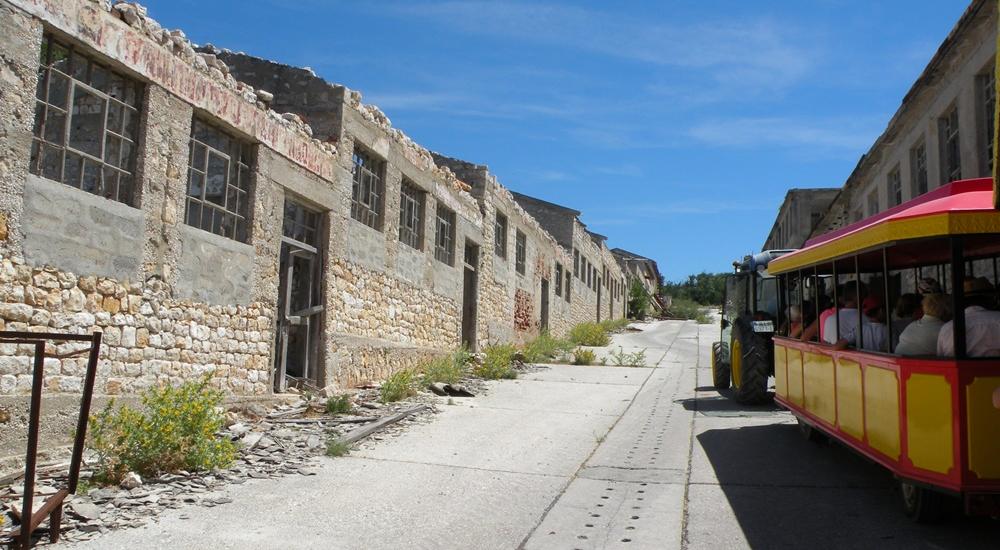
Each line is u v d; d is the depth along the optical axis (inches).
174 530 189.0
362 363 476.1
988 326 179.3
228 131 356.2
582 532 197.5
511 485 246.5
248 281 363.9
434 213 605.9
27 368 243.9
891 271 270.2
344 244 454.9
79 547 174.7
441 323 617.9
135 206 293.4
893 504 217.2
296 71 460.8
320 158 427.5
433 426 349.7
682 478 256.5
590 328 1038.4
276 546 180.4
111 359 278.7
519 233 892.0
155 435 238.2
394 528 197.8
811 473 258.1
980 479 167.8
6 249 236.8
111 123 293.1
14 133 238.2
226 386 347.6
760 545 184.7
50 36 257.6
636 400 454.3
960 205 182.7
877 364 203.2
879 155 568.1
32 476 156.5
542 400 448.8
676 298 2839.6
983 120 379.9
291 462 266.2
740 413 393.7
